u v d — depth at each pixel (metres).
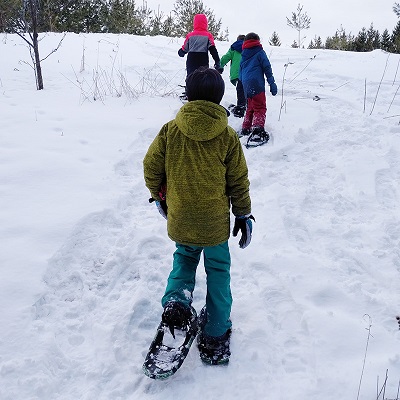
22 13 6.59
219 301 2.50
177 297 2.42
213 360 2.49
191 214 2.34
